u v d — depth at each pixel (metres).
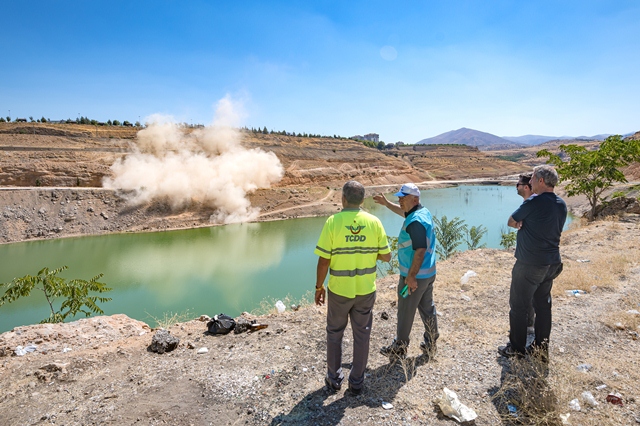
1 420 2.77
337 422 2.67
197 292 23.05
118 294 23.11
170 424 2.68
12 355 4.09
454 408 2.74
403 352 3.72
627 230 10.99
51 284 8.62
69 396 3.10
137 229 47.69
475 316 4.90
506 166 147.38
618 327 4.33
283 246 38.28
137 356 3.88
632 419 2.64
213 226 51.75
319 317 4.98
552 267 3.44
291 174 81.50
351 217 2.97
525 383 3.07
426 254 3.52
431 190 98.62
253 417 2.76
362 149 117.44
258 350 3.93
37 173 51.44
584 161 17.11
